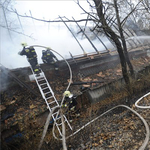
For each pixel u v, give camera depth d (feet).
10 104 14.76
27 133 13.62
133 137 12.62
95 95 20.04
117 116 17.29
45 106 15.15
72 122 17.17
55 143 14.23
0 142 11.21
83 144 13.62
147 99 19.65
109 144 12.70
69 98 15.43
